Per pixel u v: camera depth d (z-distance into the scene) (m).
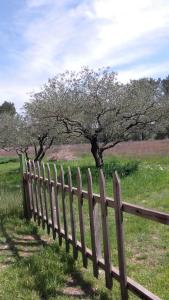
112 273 2.67
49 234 4.35
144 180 7.30
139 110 9.02
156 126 9.62
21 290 2.76
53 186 4.04
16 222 5.03
